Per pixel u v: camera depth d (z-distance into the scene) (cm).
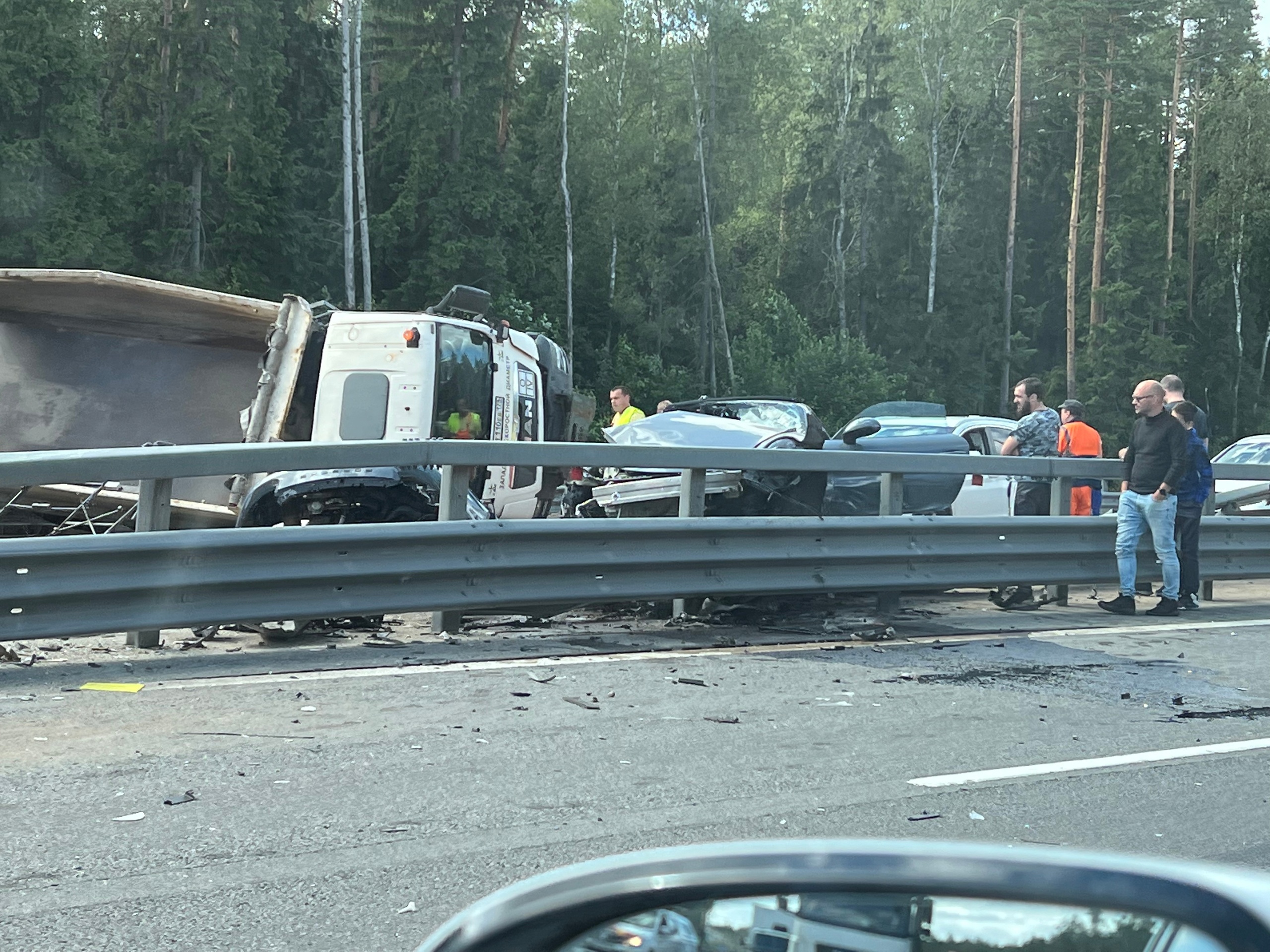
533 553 838
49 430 1216
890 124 6956
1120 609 1098
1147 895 104
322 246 5103
